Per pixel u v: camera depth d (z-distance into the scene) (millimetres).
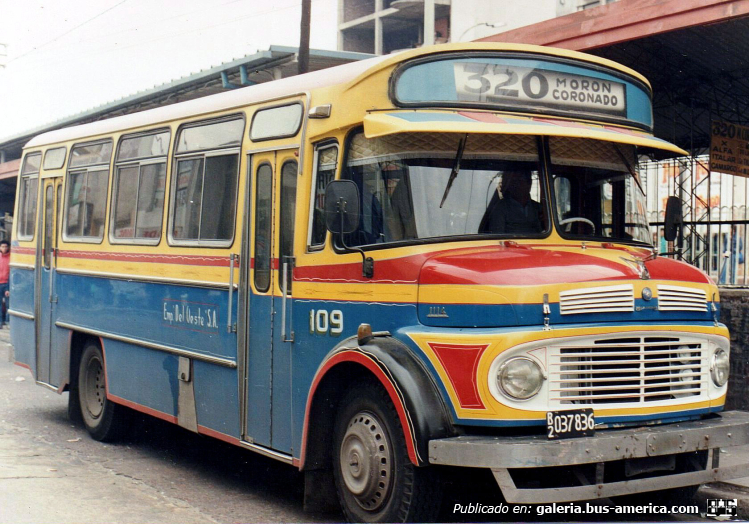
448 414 5148
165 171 8133
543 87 6059
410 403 5129
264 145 6758
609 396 5219
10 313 11352
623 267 5457
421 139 5750
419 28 48594
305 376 6195
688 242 11734
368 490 5574
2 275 21016
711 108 13531
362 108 5840
